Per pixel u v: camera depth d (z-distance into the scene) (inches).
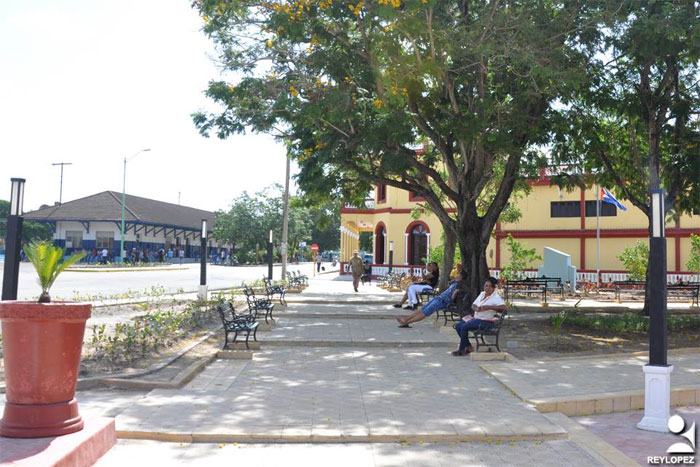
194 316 534.3
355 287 1016.2
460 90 594.2
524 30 472.4
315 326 559.8
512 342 454.9
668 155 676.7
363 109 548.1
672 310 793.6
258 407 275.4
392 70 489.4
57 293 871.1
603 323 540.7
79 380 309.9
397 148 573.0
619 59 606.9
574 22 527.2
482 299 430.0
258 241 2689.5
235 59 561.3
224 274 1667.1
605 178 695.7
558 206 1315.2
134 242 2258.9
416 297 686.5
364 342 466.0
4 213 2659.9
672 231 1211.2
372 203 1595.7
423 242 1483.8
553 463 214.7
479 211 1021.8
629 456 227.6
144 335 400.2
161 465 206.2
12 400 199.2
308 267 2512.3
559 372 356.2
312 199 796.6
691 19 466.6
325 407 277.6
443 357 419.2
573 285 1051.9
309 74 551.5
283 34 500.7
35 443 190.2
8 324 199.0
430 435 236.7
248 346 434.9
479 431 241.6
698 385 318.7
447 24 504.4
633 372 356.5
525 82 549.6
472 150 627.5
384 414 265.7
